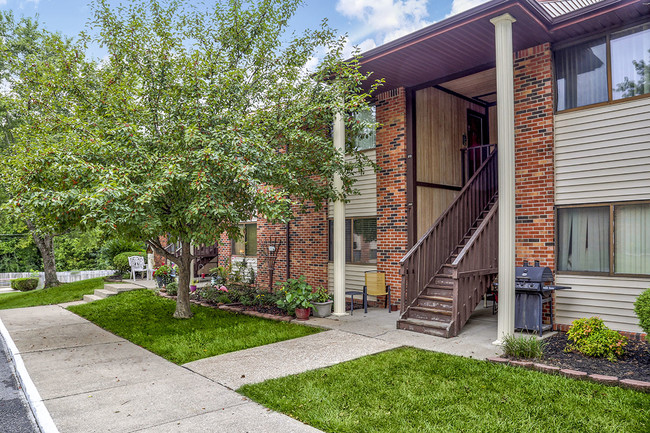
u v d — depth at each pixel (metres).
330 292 12.09
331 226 12.30
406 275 8.61
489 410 4.40
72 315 11.29
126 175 7.02
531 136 8.45
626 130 7.41
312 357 6.52
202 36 9.45
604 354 6.09
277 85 9.64
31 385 5.56
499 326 6.96
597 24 7.56
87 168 7.00
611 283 7.45
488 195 11.01
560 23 7.63
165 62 8.77
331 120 9.54
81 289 16.42
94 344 7.89
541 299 7.30
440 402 4.64
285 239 13.44
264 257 14.09
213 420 4.34
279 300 10.05
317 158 9.56
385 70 9.50
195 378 5.73
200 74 8.55
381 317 9.49
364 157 10.27
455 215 9.84
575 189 7.95
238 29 9.26
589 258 7.82
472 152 12.18
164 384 5.51
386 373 5.61
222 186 7.84
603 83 7.78
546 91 8.26
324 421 4.21
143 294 13.48
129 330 8.95
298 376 5.61
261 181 8.40
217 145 7.50
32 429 4.39
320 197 9.87
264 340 7.60
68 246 34.53
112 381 5.68
